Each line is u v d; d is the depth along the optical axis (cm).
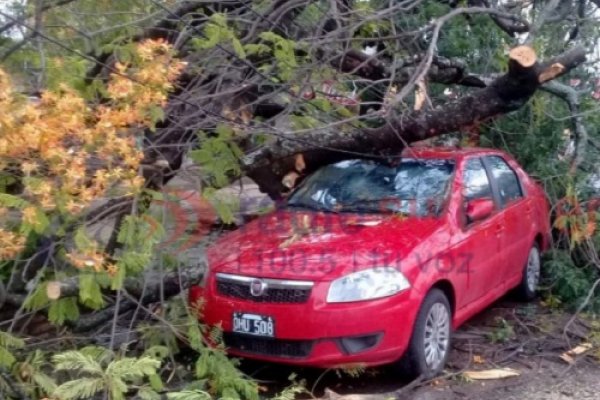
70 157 390
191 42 552
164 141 541
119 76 422
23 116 375
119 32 542
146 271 534
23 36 479
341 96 589
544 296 761
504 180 715
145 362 433
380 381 564
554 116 777
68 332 529
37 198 412
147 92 418
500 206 685
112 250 488
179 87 532
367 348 514
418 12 688
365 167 677
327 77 573
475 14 723
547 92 758
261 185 695
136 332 527
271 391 554
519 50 577
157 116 445
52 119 382
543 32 752
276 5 584
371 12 586
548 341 645
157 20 547
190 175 547
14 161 399
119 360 450
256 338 528
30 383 464
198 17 580
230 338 541
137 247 477
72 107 392
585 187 761
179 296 553
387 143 636
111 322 526
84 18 539
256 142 610
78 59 490
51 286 458
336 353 512
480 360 602
